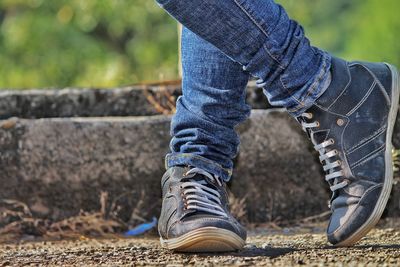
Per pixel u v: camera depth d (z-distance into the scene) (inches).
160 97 179.6
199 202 120.3
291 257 114.8
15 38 472.7
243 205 168.1
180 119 122.4
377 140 122.2
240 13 110.7
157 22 474.0
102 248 132.3
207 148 121.8
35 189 167.2
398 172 161.3
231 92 120.2
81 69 475.8
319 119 121.1
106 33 496.4
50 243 154.1
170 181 123.5
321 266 107.0
